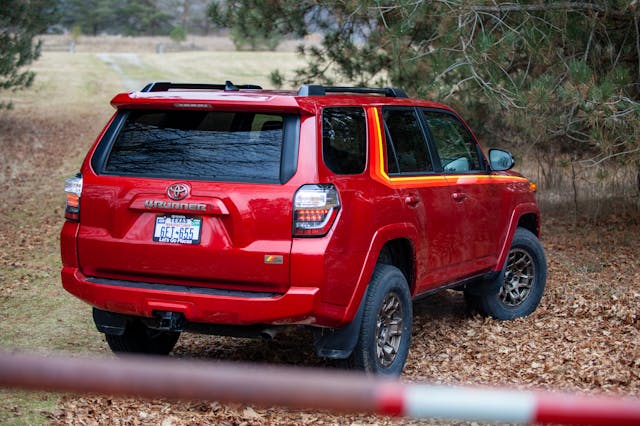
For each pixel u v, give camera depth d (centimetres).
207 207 649
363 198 689
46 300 1092
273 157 659
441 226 826
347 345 687
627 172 1545
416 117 838
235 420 657
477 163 935
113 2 13800
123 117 721
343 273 658
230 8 1784
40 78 5612
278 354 851
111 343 790
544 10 1316
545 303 1075
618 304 1039
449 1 1277
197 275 657
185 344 889
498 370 798
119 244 681
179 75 6153
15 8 3145
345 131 708
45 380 159
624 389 733
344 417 666
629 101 1157
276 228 642
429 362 828
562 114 1262
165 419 652
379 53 1728
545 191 1838
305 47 1820
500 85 1263
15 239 1512
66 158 2752
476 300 985
